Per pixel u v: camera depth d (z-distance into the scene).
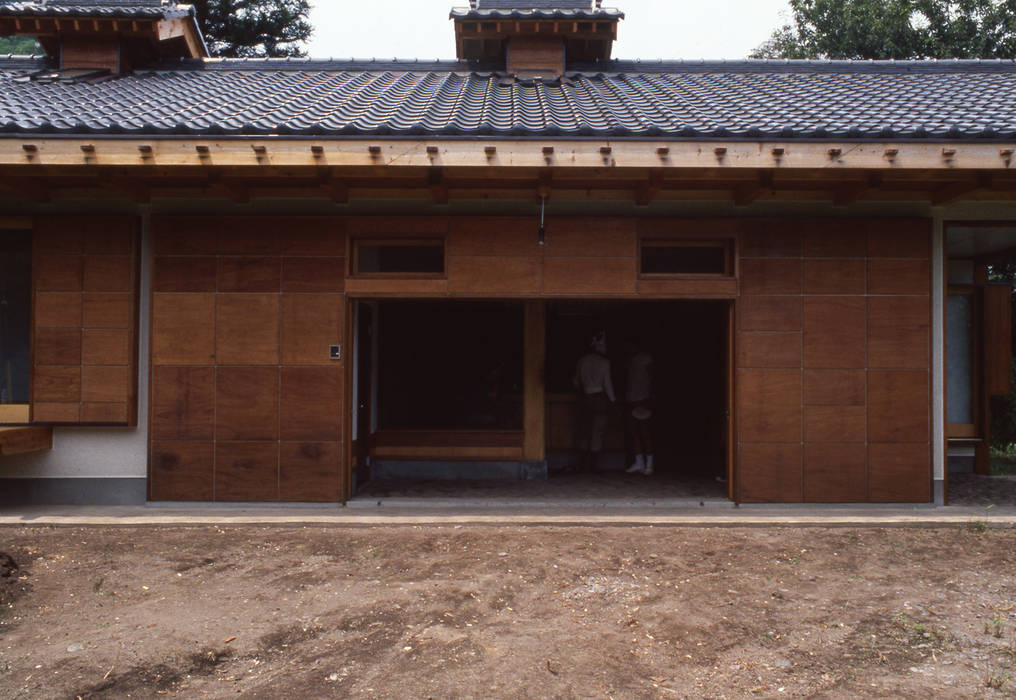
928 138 4.87
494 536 5.16
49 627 3.59
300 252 6.06
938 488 6.12
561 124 5.32
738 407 6.06
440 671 3.11
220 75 8.27
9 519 5.44
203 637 3.47
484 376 7.73
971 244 7.52
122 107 6.18
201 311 6.05
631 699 2.89
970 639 3.45
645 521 5.45
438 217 6.06
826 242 6.06
